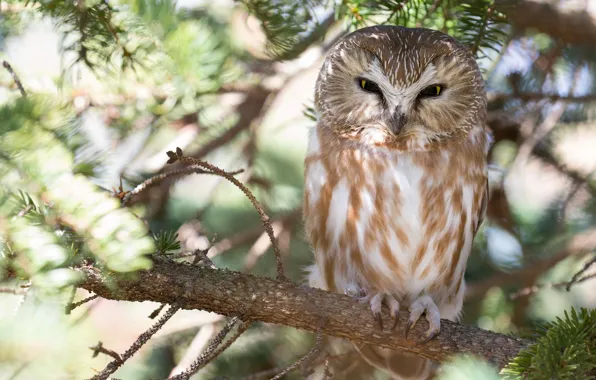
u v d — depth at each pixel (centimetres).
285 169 1300
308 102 1294
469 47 1025
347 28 1106
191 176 1266
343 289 1020
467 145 1015
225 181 1251
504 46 1091
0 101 674
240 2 963
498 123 1222
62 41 880
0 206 616
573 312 724
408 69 981
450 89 1002
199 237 1176
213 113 1190
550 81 1198
